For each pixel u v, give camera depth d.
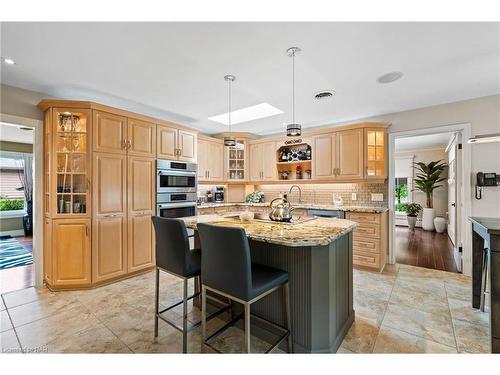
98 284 2.96
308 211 4.06
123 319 2.22
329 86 2.84
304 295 1.72
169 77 2.61
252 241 2.00
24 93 2.87
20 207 6.20
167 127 3.70
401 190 7.64
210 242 1.57
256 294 1.47
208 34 1.88
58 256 2.83
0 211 5.91
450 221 5.50
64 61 2.26
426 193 6.81
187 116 4.05
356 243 3.62
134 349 1.80
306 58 2.23
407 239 5.55
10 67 2.37
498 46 2.04
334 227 1.88
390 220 3.83
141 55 2.17
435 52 2.14
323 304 1.71
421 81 2.72
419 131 3.60
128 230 3.22
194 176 4.12
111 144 3.06
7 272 3.48
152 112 3.81
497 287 1.67
